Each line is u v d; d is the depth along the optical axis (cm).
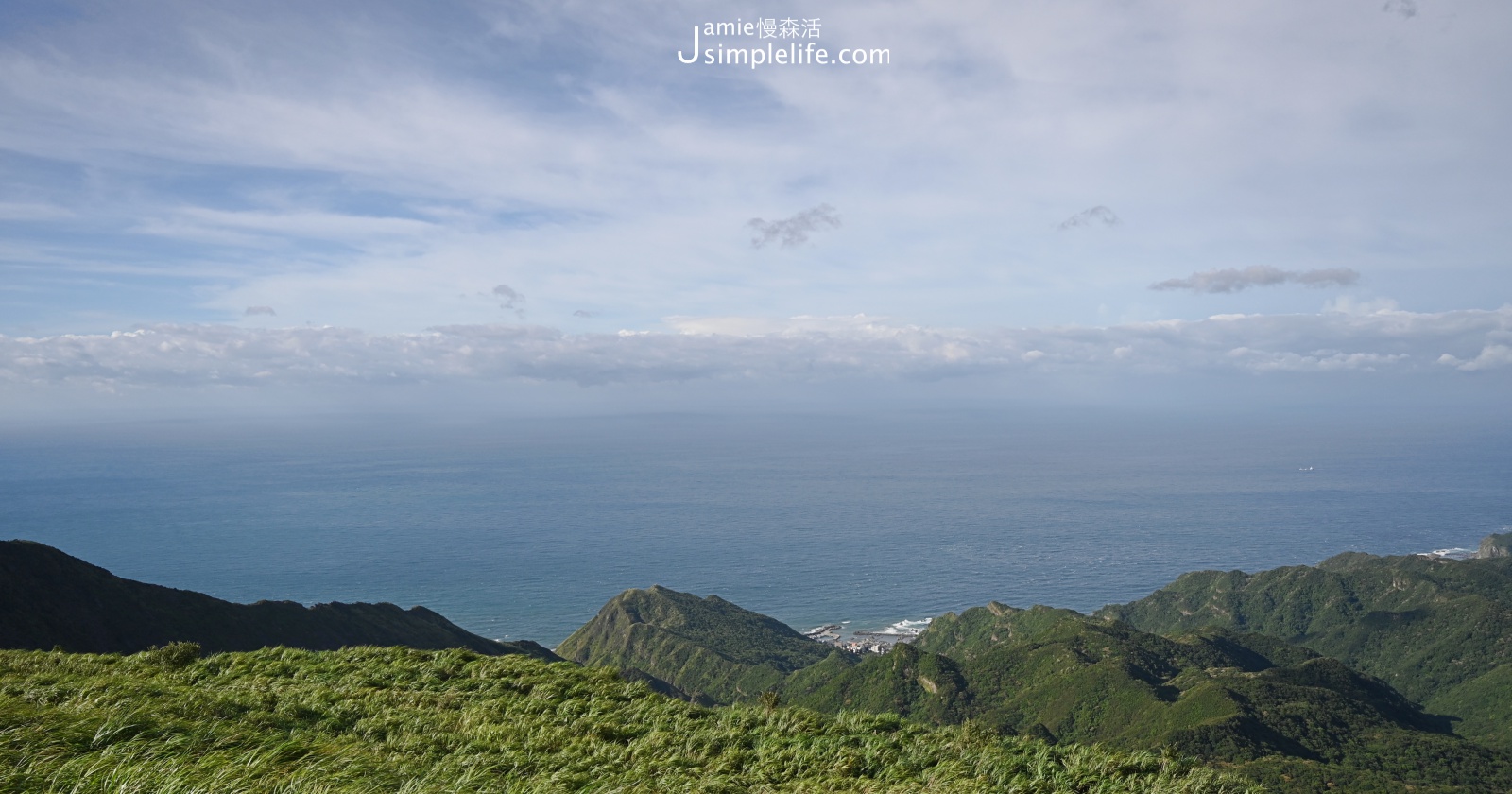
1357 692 14238
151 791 1190
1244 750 10294
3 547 8481
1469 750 10625
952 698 15288
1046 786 1956
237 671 2695
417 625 12169
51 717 1476
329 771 1447
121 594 9031
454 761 1712
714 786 1777
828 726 2411
